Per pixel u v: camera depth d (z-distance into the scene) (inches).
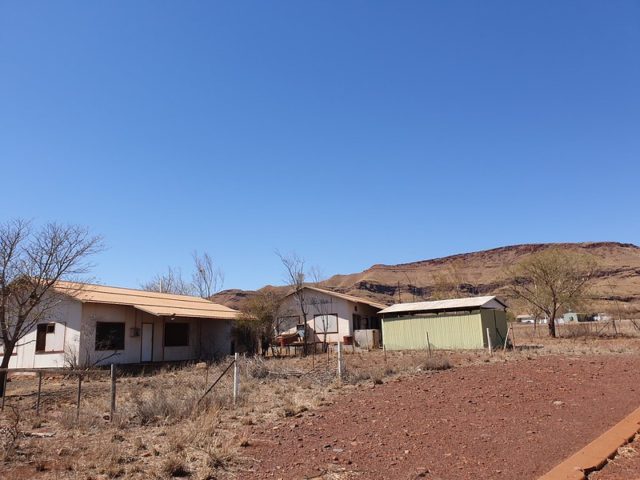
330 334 1469.0
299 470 244.4
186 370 877.8
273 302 1425.9
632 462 246.4
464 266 6978.4
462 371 645.3
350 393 494.9
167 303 1182.9
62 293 866.1
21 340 992.9
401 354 1028.5
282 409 407.2
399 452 272.1
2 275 645.9
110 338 994.7
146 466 255.4
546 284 1590.8
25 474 245.9
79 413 391.9
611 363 676.1
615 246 6934.1
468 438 297.4
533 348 1076.5
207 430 319.6
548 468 237.9
